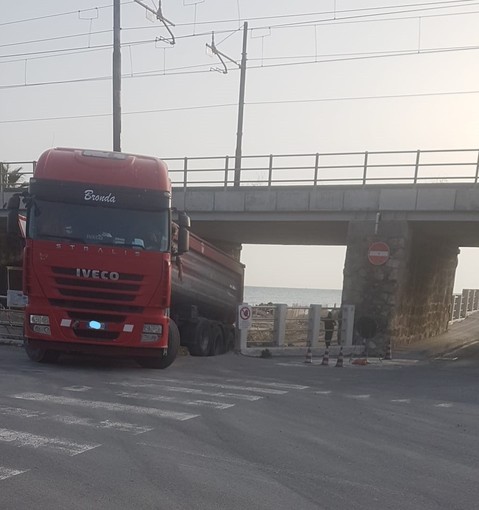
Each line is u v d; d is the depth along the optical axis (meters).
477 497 6.23
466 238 25.97
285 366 16.97
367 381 14.34
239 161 30.45
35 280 12.73
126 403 9.83
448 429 9.26
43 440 7.43
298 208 22.59
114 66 25.92
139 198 13.23
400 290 21.88
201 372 14.30
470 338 28.88
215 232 27.92
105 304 12.84
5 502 5.51
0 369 12.79
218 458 7.10
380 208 21.48
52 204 12.95
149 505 5.58
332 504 5.84
